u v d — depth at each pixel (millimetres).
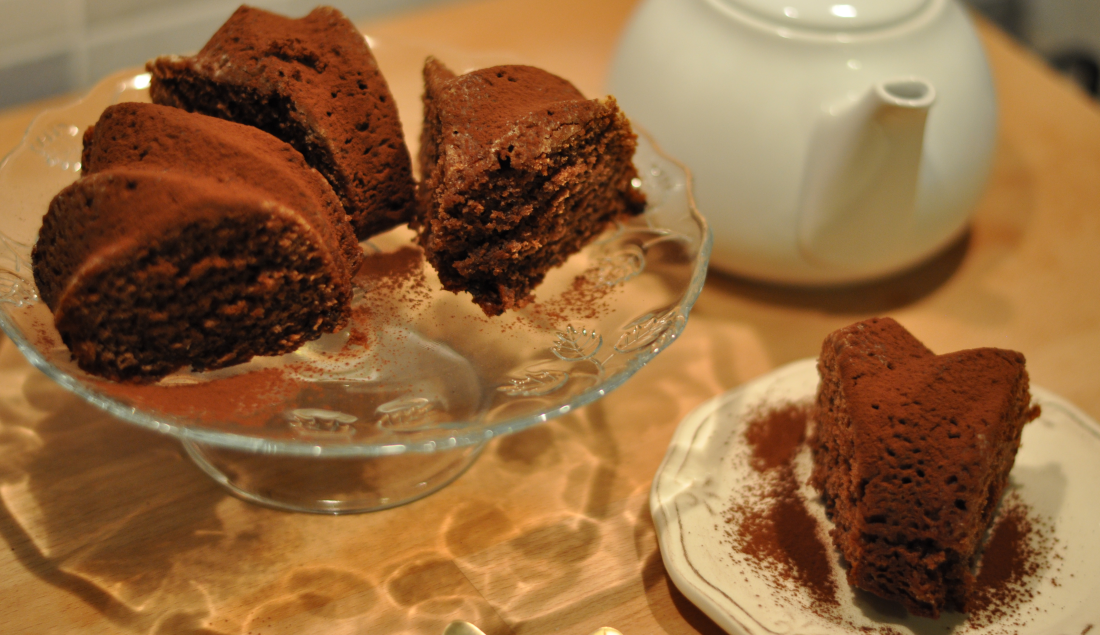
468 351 638
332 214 648
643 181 701
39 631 615
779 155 692
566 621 626
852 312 743
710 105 701
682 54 711
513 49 876
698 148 708
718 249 729
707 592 617
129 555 638
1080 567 632
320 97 661
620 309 652
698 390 708
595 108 655
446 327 650
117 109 632
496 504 663
